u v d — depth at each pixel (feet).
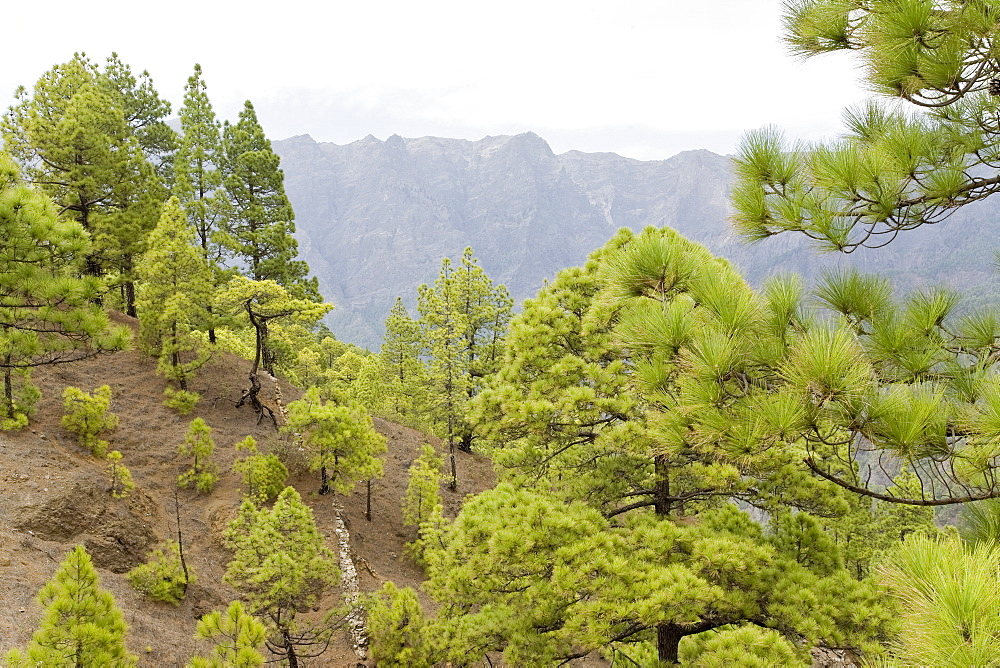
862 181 12.12
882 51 10.98
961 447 10.76
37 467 42.37
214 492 53.88
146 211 70.79
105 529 40.34
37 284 24.35
